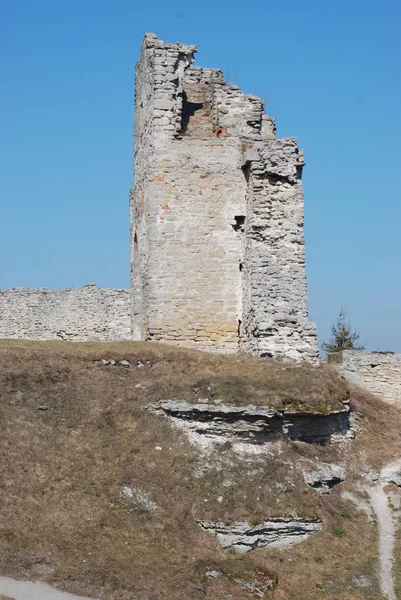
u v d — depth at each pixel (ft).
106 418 71.31
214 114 94.17
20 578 52.47
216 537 61.77
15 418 69.21
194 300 90.53
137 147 99.81
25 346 83.10
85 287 130.31
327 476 70.38
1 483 60.90
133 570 55.52
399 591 60.59
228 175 92.58
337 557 63.67
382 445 81.41
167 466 66.39
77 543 56.95
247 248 89.35
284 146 89.25
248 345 87.76
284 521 63.87
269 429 71.77
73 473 63.77
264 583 57.16
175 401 71.82
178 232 91.04
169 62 92.53
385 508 73.05
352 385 93.61
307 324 86.43
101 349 82.12
